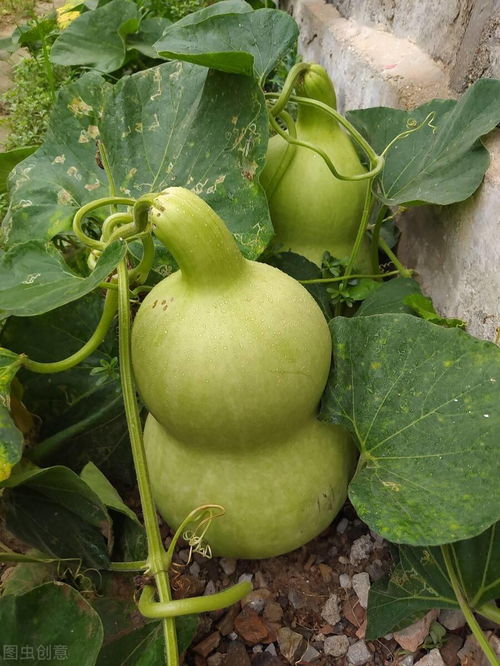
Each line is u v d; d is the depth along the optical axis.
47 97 1.03
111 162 0.55
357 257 0.60
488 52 0.53
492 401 0.38
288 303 0.40
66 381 0.52
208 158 0.52
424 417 0.40
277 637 0.45
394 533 0.36
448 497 0.37
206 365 0.38
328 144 0.57
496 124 0.48
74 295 0.38
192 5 1.17
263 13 0.58
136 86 0.55
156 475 0.45
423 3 0.65
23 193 0.54
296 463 0.43
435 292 0.56
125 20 0.91
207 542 0.45
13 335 0.51
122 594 0.44
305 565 0.49
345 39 0.79
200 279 0.39
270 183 0.57
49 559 0.43
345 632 0.45
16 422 0.50
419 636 0.43
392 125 0.59
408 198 0.52
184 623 0.41
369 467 0.41
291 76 0.55
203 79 0.54
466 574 0.41
